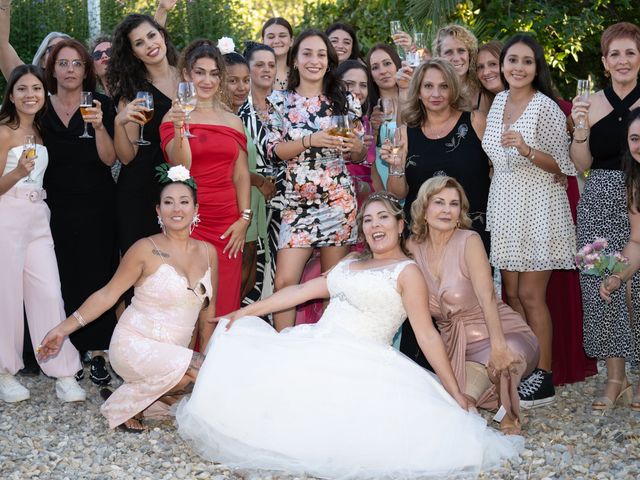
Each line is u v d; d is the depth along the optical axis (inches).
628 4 402.3
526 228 214.8
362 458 173.2
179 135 208.5
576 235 217.5
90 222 233.3
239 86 243.1
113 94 232.2
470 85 248.7
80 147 230.1
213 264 211.6
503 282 234.4
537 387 212.4
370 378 177.2
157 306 201.5
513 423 194.9
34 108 217.0
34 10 370.9
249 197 225.6
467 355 199.8
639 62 206.8
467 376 197.0
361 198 245.0
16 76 215.8
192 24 396.2
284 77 286.0
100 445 190.5
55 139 228.7
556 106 215.3
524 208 214.5
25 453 185.3
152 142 229.5
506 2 401.1
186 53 224.1
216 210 219.3
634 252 201.3
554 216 215.9
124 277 201.8
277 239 246.2
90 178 232.2
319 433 174.2
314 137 213.8
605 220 209.2
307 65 220.5
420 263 200.5
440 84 215.0
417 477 170.9
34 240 220.2
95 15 380.5
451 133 218.8
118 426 199.9
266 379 177.3
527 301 220.7
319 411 174.9
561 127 214.5
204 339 215.5
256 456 176.4
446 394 183.5
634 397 212.4
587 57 432.8
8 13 247.1
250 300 248.5
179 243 205.6
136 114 210.7
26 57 368.5
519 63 214.4
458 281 196.4
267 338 185.6
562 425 201.3
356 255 199.2
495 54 242.2
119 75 229.0
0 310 216.2
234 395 177.3
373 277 187.5
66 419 207.5
